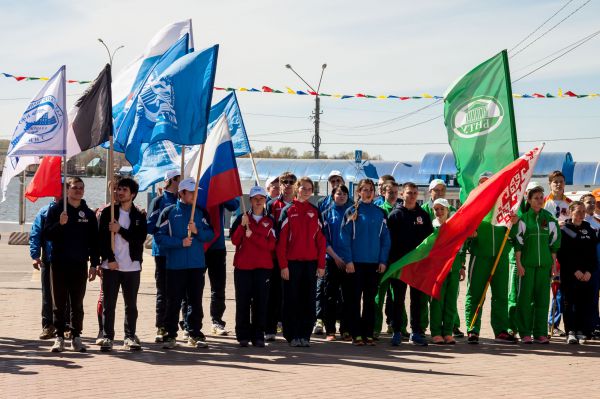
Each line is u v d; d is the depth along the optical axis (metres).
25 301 14.54
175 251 10.13
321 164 40.72
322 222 10.84
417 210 11.05
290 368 9.03
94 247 9.98
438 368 9.15
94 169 46.00
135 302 10.12
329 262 11.14
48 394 7.65
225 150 10.93
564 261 11.31
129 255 10.04
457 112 11.56
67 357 9.55
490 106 11.38
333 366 9.18
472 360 9.71
